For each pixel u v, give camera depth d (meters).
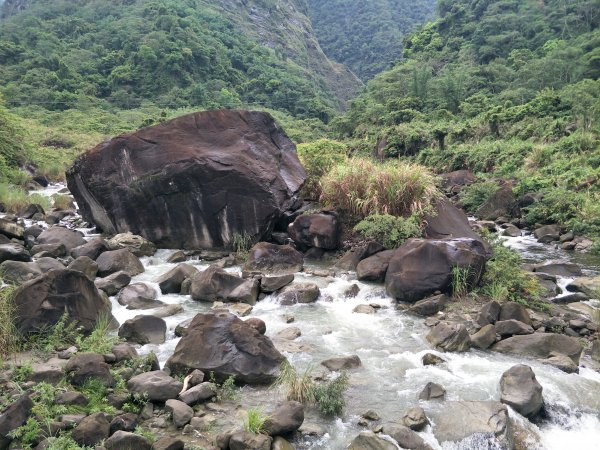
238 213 12.52
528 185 20.64
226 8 126.75
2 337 6.76
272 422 5.34
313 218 12.30
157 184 12.62
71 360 6.23
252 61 102.44
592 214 16.67
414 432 5.45
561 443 5.61
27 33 88.56
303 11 166.25
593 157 22.16
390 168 13.04
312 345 7.67
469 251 9.45
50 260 9.94
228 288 9.61
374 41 158.12
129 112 65.50
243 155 12.88
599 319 8.48
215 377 6.48
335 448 5.29
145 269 11.15
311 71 127.75
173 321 8.39
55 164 30.19
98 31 96.88
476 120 39.75
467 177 26.64
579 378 6.76
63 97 66.06
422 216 11.84
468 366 7.06
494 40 67.88
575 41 55.66
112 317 8.16
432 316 8.75
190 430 5.45
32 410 5.19
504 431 5.40
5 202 17.34
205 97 77.88
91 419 5.12
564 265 11.84
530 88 47.28
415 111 50.72
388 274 9.73
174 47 82.69
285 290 9.55
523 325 7.93
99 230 14.43
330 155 15.74
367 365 7.08
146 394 5.86
